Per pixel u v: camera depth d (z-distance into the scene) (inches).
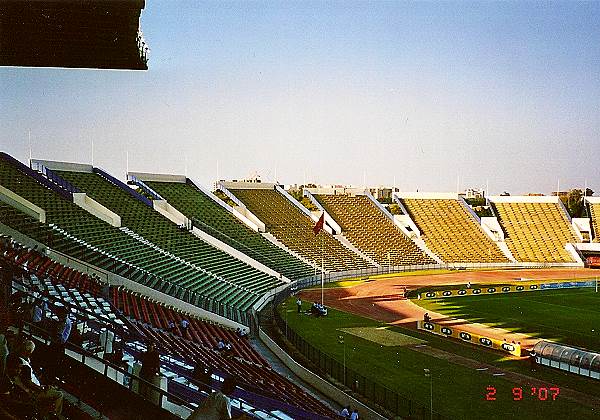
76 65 774.5
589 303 2326.5
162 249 2202.3
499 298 2458.2
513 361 1401.3
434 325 1722.4
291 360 1320.1
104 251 1803.6
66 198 2159.2
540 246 4045.3
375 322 1892.2
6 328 553.3
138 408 481.7
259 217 3511.3
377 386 1188.5
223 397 365.7
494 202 4562.0
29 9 638.5
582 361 1272.1
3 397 350.9
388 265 3513.8
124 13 657.0
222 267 2364.7
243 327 1701.5
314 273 2999.5
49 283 1010.7
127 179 3080.7
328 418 805.9
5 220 1588.3
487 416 1023.6
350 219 4035.4
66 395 490.6
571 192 4936.0
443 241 4035.4
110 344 730.8
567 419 1015.0
